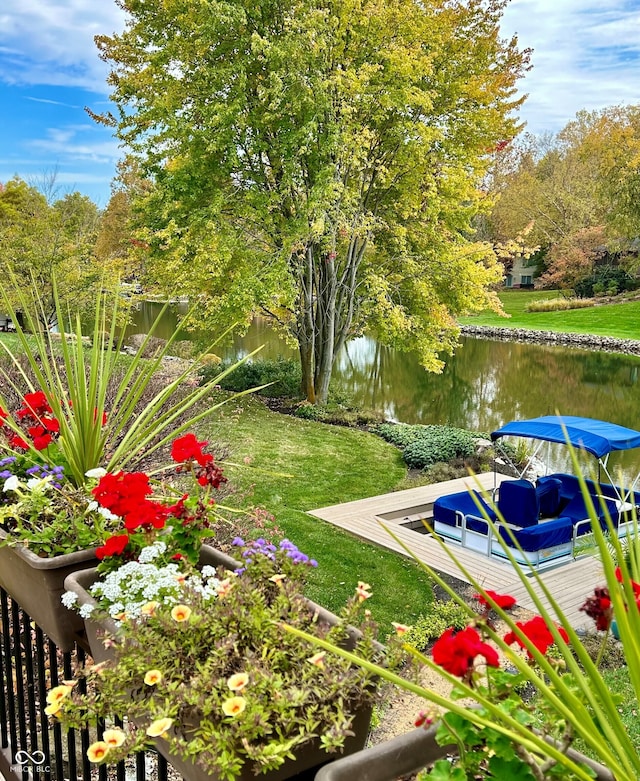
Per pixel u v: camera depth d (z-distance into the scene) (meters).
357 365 22.41
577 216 40.94
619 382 20.30
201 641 1.31
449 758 0.99
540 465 11.38
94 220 21.33
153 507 1.78
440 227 14.91
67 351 2.34
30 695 1.98
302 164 13.06
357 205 13.57
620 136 34.03
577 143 44.38
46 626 1.78
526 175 42.28
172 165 13.44
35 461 2.39
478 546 7.29
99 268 13.38
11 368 6.39
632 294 38.47
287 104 12.03
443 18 13.09
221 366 14.15
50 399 2.38
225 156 12.66
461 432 12.56
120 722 1.61
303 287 14.38
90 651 1.68
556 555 7.04
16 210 19.19
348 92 12.20
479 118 13.67
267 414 13.70
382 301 13.55
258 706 1.04
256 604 1.35
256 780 1.06
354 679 1.11
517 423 8.51
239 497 5.71
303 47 11.62
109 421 2.54
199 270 12.16
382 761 0.92
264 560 1.60
